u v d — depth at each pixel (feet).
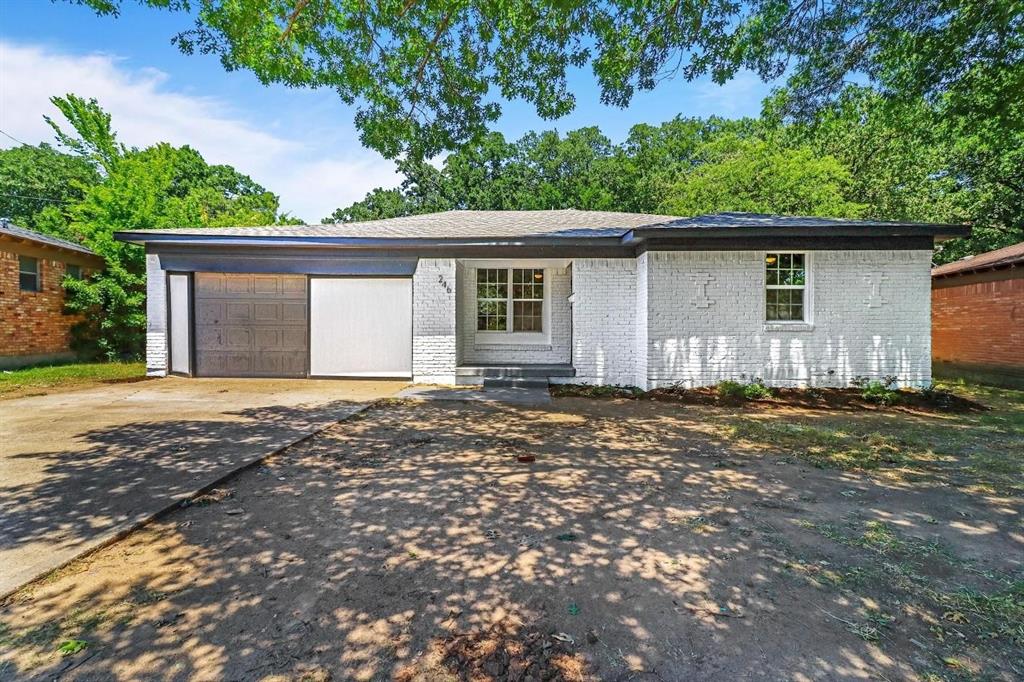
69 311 45.47
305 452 16.74
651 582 8.59
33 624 7.13
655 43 22.58
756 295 30.12
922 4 22.17
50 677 6.07
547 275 38.06
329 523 10.93
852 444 18.34
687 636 7.11
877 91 26.53
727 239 29.99
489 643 6.92
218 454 15.88
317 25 22.36
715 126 107.45
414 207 112.37
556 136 109.40
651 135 108.06
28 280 41.96
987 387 35.09
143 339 49.29
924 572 9.01
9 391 28.86
